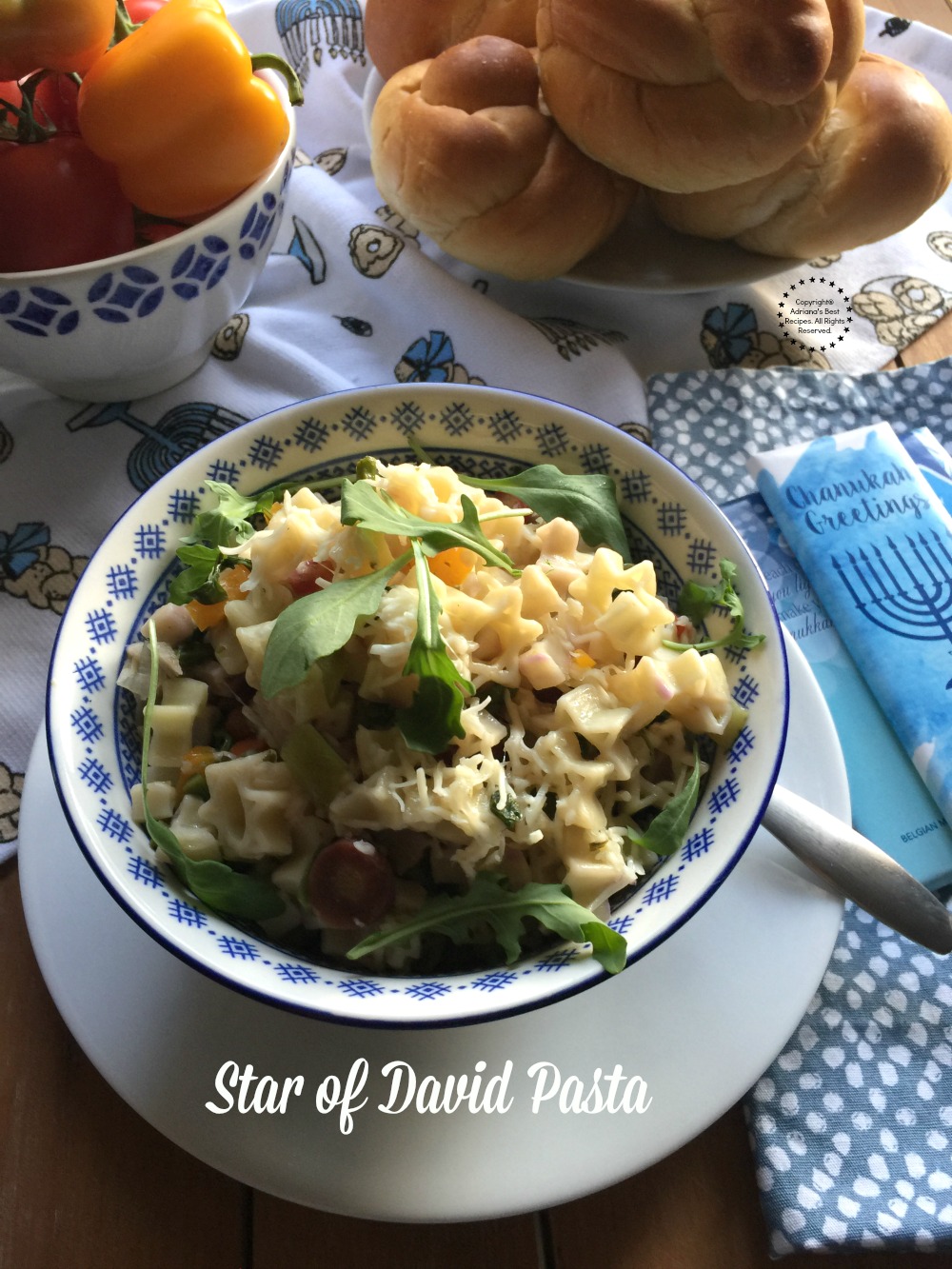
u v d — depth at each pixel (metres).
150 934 0.71
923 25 1.72
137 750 0.86
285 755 0.83
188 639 0.90
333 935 0.82
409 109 1.35
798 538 1.23
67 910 0.92
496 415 0.99
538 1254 0.88
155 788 0.83
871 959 1.00
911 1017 0.97
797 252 1.41
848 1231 0.86
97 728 0.82
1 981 0.97
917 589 1.18
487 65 1.33
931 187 1.36
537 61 1.37
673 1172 0.91
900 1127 0.91
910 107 1.33
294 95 1.22
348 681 0.86
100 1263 0.86
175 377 1.32
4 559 1.20
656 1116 0.85
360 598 0.79
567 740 0.84
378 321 1.42
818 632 1.19
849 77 1.36
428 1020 0.67
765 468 1.27
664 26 1.21
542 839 0.83
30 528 1.22
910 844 1.06
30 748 1.09
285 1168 0.82
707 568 0.94
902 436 1.32
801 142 1.27
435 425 1.00
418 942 0.81
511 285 1.50
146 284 1.10
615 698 0.86
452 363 1.38
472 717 0.83
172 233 1.20
